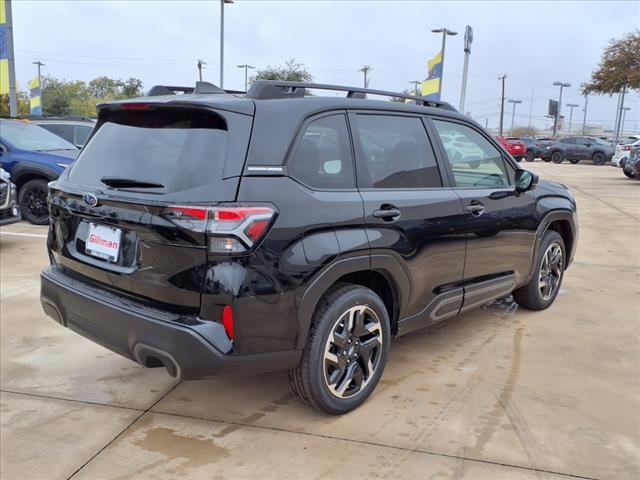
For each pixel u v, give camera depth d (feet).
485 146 13.85
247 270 8.50
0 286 18.38
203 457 9.27
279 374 12.41
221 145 8.80
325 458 9.23
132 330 8.91
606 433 10.01
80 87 187.83
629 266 22.85
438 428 10.14
